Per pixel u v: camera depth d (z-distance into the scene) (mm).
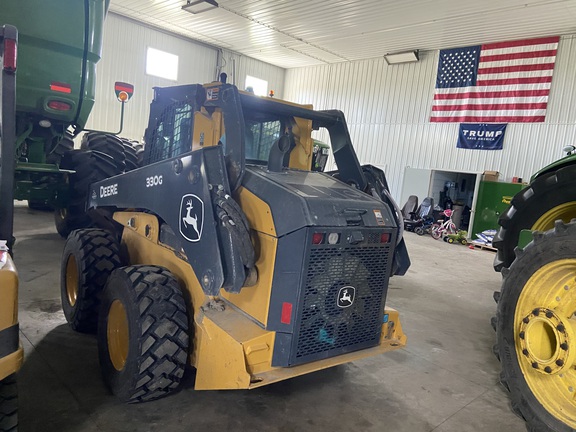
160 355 2305
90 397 2506
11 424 1567
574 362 2184
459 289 5844
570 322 2213
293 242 2062
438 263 7500
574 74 9359
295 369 2141
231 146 2266
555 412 2275
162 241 2914
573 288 2301
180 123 2789
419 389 3002
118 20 11266
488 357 3666
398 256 2814
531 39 9898
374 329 2480
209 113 2557
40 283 4301
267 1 9414
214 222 2137
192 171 2299
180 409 2465
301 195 2117
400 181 12383
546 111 9758
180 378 2426
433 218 10898
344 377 3064
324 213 2100
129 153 5500
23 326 3354
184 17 11023
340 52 12672
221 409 2502
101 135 5582
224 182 2174
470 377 3262
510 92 10219
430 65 11680
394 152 12516
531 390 2396
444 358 3566
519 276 2498
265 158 2877
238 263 2102
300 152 2967
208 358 2262
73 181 5121
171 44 12438
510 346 2531
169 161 2508
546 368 2240
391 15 9438
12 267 1420
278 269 2113
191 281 2576
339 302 2248
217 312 2342
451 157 11266
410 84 12117
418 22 9672
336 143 2990
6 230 1848
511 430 2598
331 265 2164
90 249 3207
